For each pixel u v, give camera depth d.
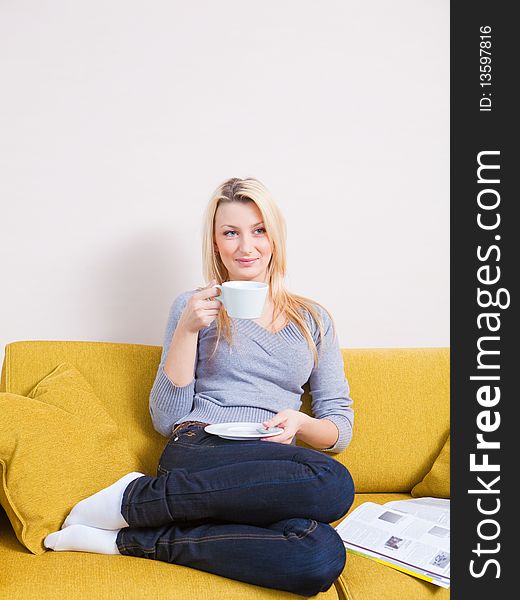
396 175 2.51
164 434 2.07
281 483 1.67
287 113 2.44
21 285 2.35
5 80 2.29
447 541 1.78
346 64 2.46
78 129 2.34
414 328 2.57
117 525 1.73
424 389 2.23
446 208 2.54
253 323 2.10
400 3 2.47
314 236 2.48
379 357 2.25
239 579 1.61
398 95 2.49
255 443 1.83
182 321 1.98
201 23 2.38
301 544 1.58
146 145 2.38
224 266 2.19
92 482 1.84
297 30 2.43
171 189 2.40
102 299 2.40
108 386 2.11
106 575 1.59
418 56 2.49
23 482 1.72
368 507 1.96
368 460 2.17
